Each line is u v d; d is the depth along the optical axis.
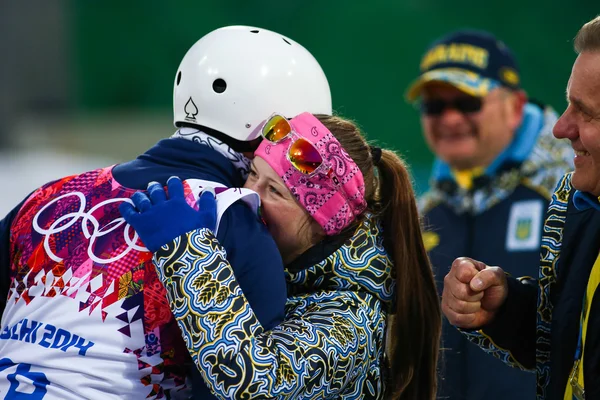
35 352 5.96
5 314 6.40
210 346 5.60
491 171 11.09
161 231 5.78
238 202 6.24
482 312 6.86
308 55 7.07
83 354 5.86
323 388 5.96
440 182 11.48
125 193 6.26
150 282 5.92
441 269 11.09
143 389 5.94
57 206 6.38
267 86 6.71
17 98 34.31
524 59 27.27
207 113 6.74
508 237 10.84
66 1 34.69
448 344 10.32
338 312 6.33
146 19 33.78
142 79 34.06
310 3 30.36
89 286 5.95
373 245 6.73
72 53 34.75
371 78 29.48
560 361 6.32
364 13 29.69
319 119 6.66
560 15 26.98
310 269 6.61
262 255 6.14
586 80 5.69
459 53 11.48
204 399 6.02
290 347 5.80
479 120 10.99
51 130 31.95
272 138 6.47
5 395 5.95
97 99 34.59
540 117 11.21
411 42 29.28
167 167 6.47
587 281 6.19
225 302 5.70
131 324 5.89
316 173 6.39
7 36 34.66
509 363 7.27
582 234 6.32
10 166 27.70
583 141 5.77
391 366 7.12
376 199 6.96
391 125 29.31
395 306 7.05
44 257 6.18
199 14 32.88
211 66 6.74
